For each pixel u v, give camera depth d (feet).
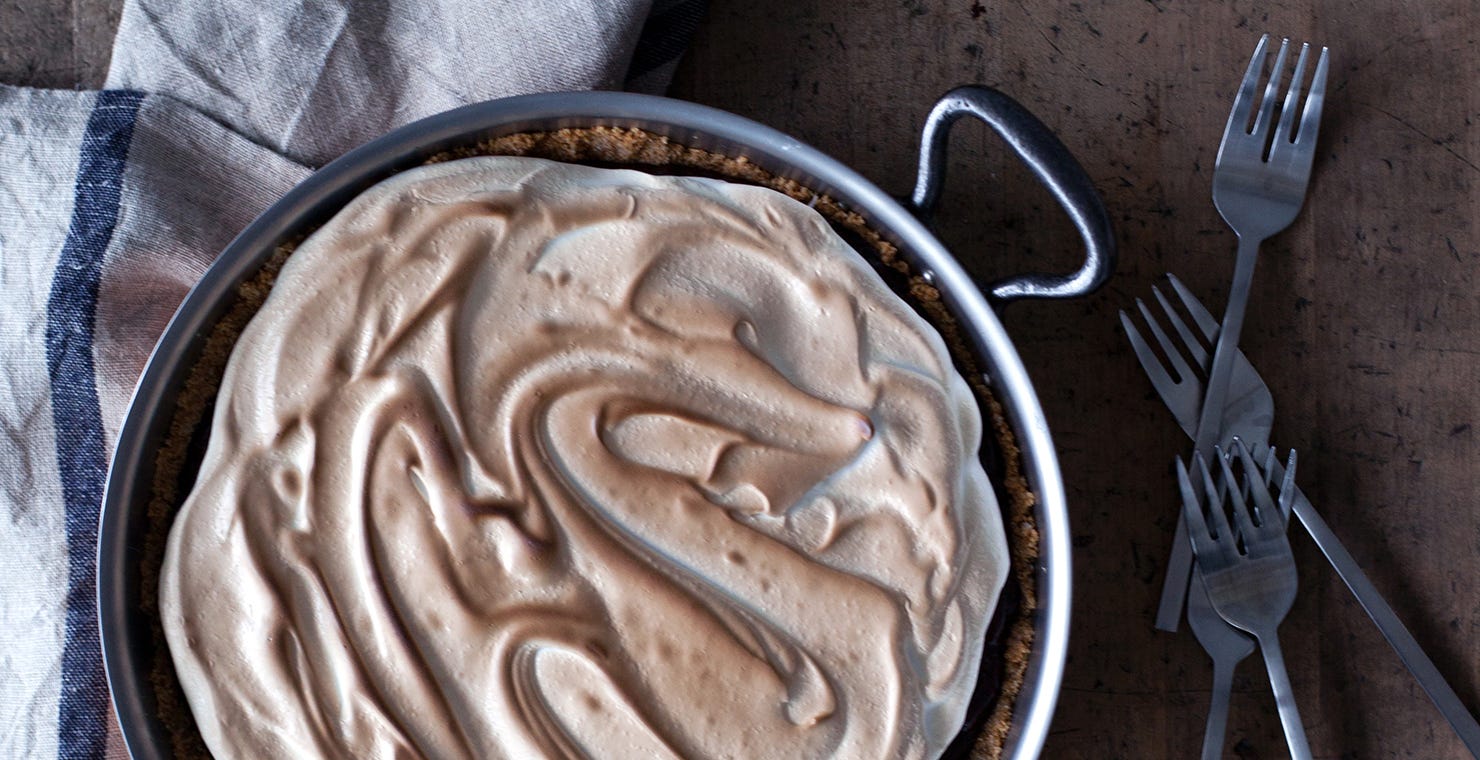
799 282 1.81
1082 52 2.00
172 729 1.75
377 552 1.74
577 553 1.76
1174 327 1.97
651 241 1.80
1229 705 1.95
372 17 1.90
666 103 1.78
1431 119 1.99
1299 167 1.97
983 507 1.82
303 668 1.73
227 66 1.89
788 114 1.97
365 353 1.76
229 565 1.74
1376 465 1.98
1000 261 1.98
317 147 1.90
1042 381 1.97
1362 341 1.99
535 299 1.78
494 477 1.76
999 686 1.83
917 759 1.77
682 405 1.78
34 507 1.86
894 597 1.78
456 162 1.80
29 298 1.87
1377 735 1.96
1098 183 1.99
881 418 1.80
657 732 1.73
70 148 1.87
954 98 1.75
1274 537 1.91
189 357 1.76
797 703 1.76
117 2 1.94
